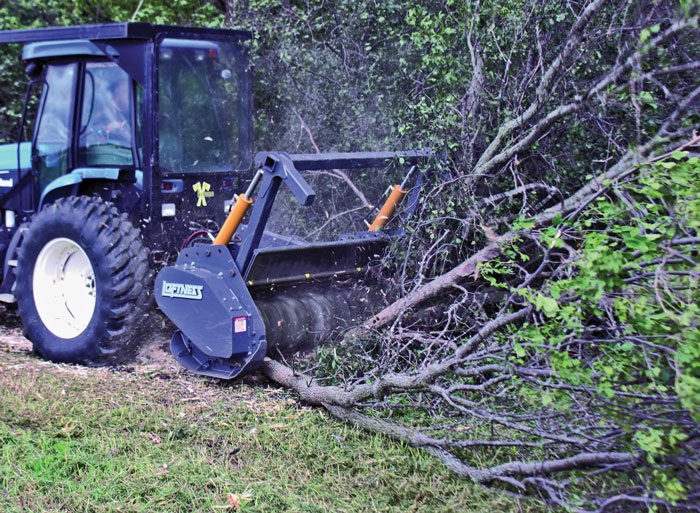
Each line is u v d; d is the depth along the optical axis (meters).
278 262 4.43
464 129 4.66
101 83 5.11
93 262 4.83
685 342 2.54
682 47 3.83
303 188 3.99
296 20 6.34
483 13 4.69
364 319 4.87
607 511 2.95
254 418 3.92
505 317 3.14
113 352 4.82
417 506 3.11
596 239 2.71
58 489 3.14
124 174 5.04
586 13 3.89
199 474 3.29
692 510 2.80
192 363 4.58
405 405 3.74
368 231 4.97
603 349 2.88
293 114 6.44
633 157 3.55
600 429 3.15
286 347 4.64
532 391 3.13
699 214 2.66
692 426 2.70
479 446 3.57
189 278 4.41
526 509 3.07
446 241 4.62
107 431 3.72
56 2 8.77
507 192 4.35
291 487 3.23
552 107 4.54
